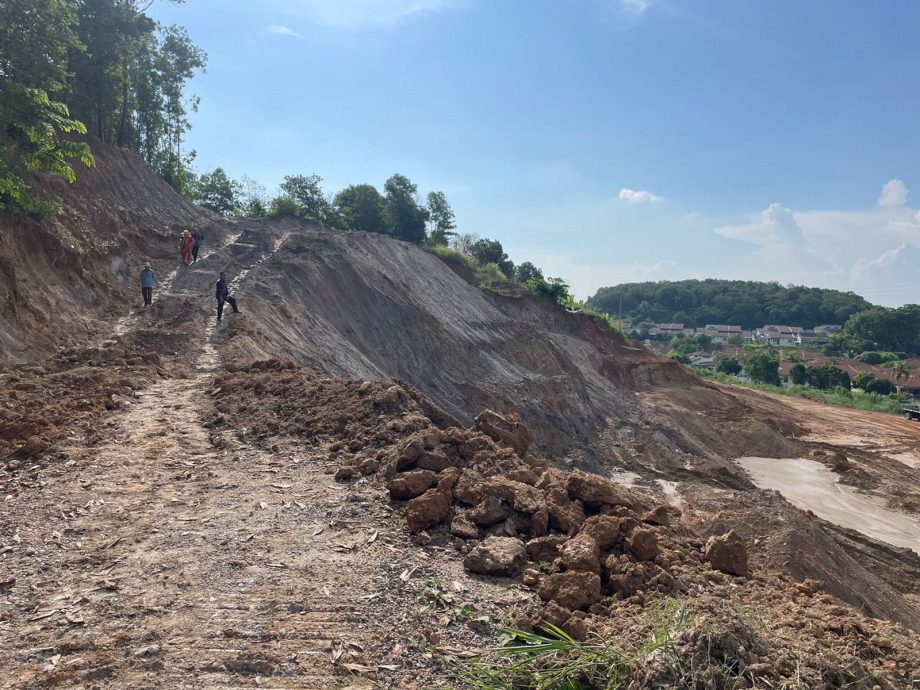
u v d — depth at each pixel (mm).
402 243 42062
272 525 6309
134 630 4461
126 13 26922
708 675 3676
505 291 48281
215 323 18469
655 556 5656
